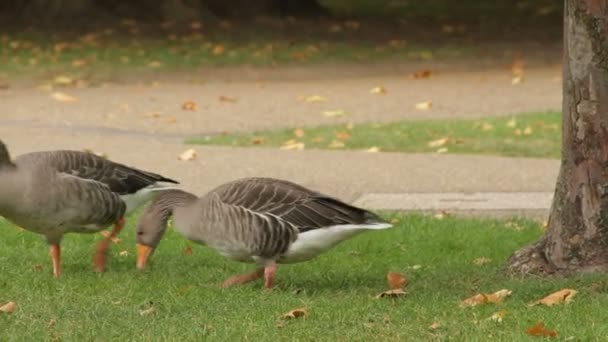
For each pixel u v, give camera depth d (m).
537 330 9.45
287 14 40.62
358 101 26.16
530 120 22.50
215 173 17.55
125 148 19.98
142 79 29.94
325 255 12.95
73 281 11.44
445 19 42.41
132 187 11.62
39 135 21.36
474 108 25.00
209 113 24.50
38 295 10.84
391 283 11.48
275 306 10.39
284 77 30.53
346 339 9.38
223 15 39.47
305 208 10.58
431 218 14.71
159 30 36.97
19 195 10.88
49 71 30.52
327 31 38.19
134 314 10.20
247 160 18.70
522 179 17.30
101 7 38.53
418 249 13.33
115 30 36.72
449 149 19.78
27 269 12.07
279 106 25.45
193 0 38.81
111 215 11.46
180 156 18.69
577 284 11.04
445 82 29.22
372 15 43.00
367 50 34.72
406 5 46.25
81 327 9.73
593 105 11.22
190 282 11.56
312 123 23.34
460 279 11.70
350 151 19.75
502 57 33.91
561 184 11.56
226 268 12.29
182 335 9.48
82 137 21.25
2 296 10.86
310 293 11.23
